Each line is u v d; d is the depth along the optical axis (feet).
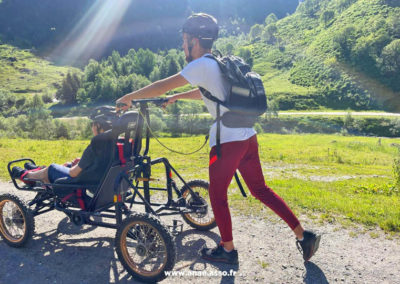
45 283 10.19
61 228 14.28
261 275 10.73
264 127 354.33
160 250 10.87
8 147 45.52
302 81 530.27
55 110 526.57
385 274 10.85
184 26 9.93
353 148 102.32
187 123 285.84
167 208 12.91
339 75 508.53
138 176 12.21
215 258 11.28
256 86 9.84
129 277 10.61
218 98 9.50
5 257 11.73
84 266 11.20
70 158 37.32
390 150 95.91
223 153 9.84
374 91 468.34
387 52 496.64
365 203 18.49
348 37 577.02
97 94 569.64
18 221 12.61
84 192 12.28
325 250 12.54
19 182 22.49
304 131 350.84
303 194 20.83
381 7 629.51
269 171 38.73
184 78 9.26
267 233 14.08
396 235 13.84
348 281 10.44
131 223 10.07
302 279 10.53
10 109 504.84
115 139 10.81
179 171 33.45
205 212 12.96
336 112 421.18
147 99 10.92
